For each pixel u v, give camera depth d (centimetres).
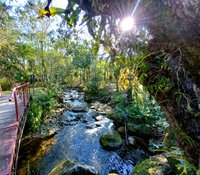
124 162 402
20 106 479
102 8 65
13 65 1027
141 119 517
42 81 1184
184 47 58
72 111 802
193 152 72
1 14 815
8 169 197
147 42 71
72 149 468
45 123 647
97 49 90
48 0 78
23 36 1031
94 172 320
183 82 69
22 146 478
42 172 376
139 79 83
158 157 278
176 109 74
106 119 676
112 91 970
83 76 1655
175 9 51
